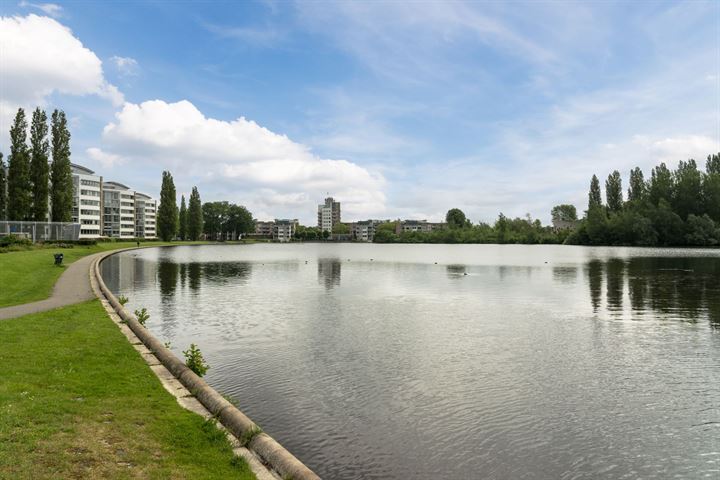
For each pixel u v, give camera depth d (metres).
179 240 186.38
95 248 79.88
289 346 18.50
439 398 12.95
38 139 80.00
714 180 129.75
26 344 13.43
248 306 28.67
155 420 8.53
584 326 22.89
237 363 16.06
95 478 6.30
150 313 25.89
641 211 138.62
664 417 11.77
